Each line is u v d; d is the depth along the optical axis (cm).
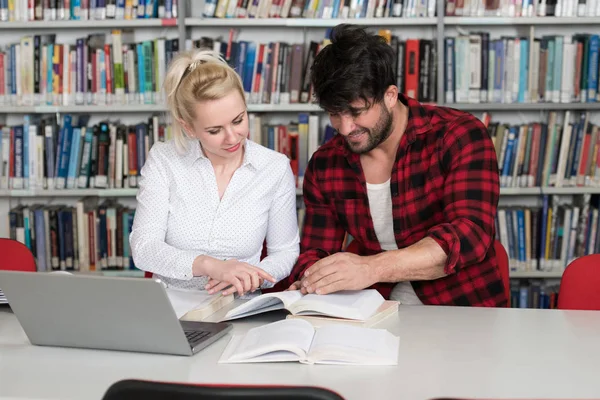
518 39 342
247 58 349
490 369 145
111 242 363
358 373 143
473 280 212
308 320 172
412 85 344
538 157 347
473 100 345
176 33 372
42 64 354
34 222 364
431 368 146
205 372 146
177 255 202
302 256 213
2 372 147
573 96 342
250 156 219
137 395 112
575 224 349
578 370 145
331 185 221
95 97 355
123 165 359
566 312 186
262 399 110
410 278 188
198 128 195
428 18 338
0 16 351
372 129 189
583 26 362
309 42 371
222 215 217
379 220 219
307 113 365
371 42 182
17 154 358
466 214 194
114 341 158
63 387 138
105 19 348
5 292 157
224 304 196
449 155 202
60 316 157
